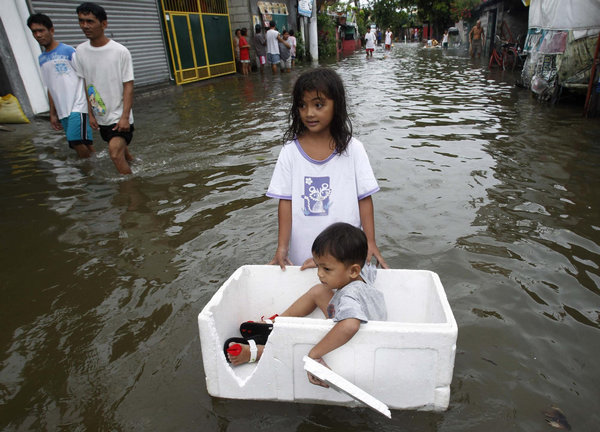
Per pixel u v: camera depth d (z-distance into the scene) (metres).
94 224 3.63
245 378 1.87
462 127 6.52
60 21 8.35
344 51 31.11
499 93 9.83
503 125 6.61
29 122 7.39
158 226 3.55
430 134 6.12
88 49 4.51
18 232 3.53
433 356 1.66
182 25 12.58
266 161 5.09
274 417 1.77
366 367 1.72
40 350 2.24
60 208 3.97
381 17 53.88
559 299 2.49
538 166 4.68
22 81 7.52
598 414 1.77
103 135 4.80
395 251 3.04
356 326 1.64
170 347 2.21
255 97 10.12
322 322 1.70
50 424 1.81
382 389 1.75
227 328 2.02
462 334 2.23
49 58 4.96
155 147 5.89
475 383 1.92
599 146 5.36
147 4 11.12
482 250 3.02
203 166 5.02
